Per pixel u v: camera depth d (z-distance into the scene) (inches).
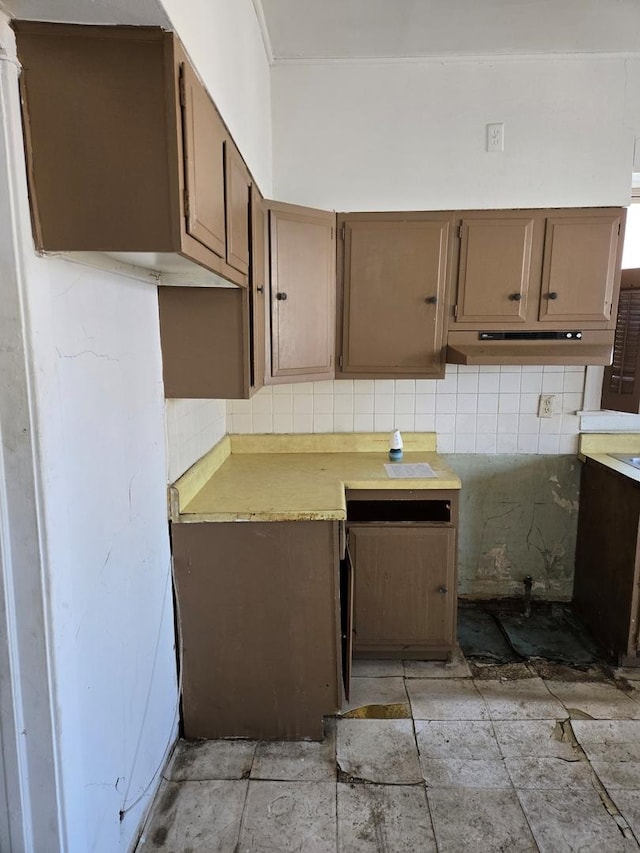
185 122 41.0
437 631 89.5
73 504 45.6
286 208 84.9
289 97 98.4
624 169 97.5
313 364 92.8
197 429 85.7
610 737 73.4
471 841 58.6
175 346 69.7
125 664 56.7
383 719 77.5
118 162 39.9
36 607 41.9
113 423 53.9
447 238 91.8
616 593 91.2
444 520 93.0
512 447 107.5
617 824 60.2
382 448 107.3
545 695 82.4
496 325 93.4
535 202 99.0
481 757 70.2
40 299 40.4
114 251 41.0
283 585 72.1
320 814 62.2
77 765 45.9
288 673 73.5
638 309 94.7
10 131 37.8
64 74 38.7
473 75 97.0
